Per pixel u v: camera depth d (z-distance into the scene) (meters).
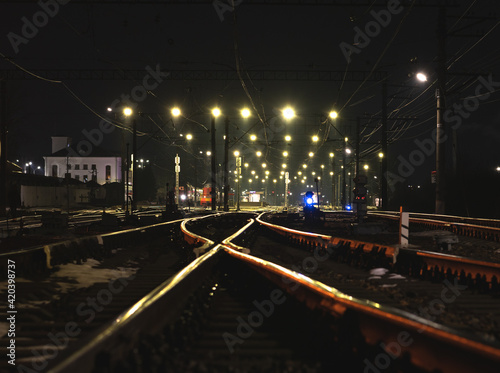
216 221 38.47
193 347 5.84
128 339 4.68
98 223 27.84
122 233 18.89
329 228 32.44
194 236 17.45
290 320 6.62
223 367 5.02
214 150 54.84
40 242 18.06
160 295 6.04
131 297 9.13
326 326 5.75
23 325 6.98
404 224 14.54
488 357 3.71
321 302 6.49
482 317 7.72
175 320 6.46
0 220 37.19
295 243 21.33
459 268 10.94
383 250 13.34
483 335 6.56
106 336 4.38
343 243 15.71
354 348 5.14
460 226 25.05
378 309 5.11
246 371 4.89
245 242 21.38
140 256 16.56
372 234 23.20
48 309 7.95
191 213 55.12
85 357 3.93
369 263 13.50
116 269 13.26
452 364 4.14
